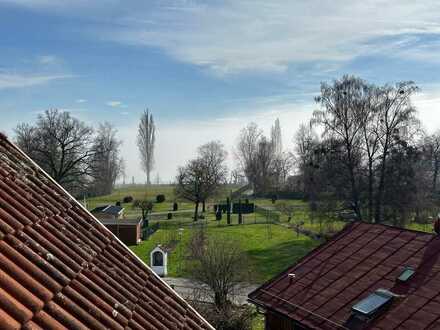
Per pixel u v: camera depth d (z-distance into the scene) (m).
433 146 61.41
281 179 90.81
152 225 55.06
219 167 68.75
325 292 13.45
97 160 54.41
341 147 37.34
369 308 11.58
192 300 21.84
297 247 40.97
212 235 45.47
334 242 16.06
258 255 38.03
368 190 36.88
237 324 20.53
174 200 78.44
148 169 108.62
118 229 44.72
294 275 14.95
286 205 63.84
